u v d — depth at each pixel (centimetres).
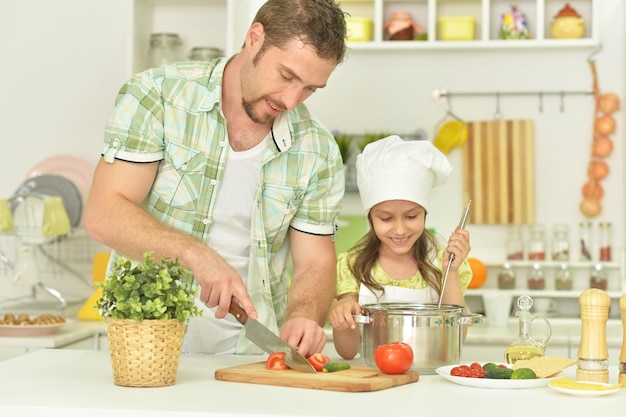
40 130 453
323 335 202
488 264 427
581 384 169
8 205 411
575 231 432
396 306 207
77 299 443
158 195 225
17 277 399
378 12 417
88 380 179
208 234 231
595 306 178
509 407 154
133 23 420
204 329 238
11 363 202
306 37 193
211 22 442
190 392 166
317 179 233
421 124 439
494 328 388
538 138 434
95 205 212
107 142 216
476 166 434
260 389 171
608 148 426
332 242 241
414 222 253
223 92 223
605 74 430
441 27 418
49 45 453
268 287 232
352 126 442
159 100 218
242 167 226
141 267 173
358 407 153
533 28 429
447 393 169
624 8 428
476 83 436
